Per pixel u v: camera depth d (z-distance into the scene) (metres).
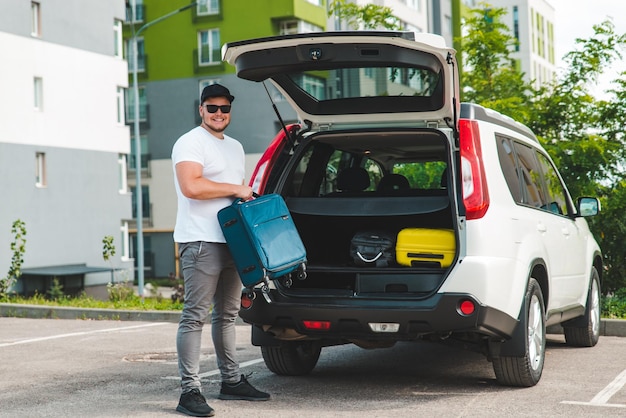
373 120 6.88
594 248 9.22
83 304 14.77
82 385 7.12
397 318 6.14
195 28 43.59
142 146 45.69
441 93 6.34
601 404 6.13
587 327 9.01
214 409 6.06
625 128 14.16
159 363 8.30
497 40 16.52
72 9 34.16
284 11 40.91
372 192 7.32
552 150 13.58
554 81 15.05
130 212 36.94
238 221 5.91
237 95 42.47
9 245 31.19
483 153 6.43
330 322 6.28
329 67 6.29
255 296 6.33
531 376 6.67
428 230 6.42
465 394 6.53
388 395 6.54
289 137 7.01
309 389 6.81
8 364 8.30
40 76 32.66
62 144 33.59
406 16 43.75
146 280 44.38
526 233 6.77
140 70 45.22
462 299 6.04
